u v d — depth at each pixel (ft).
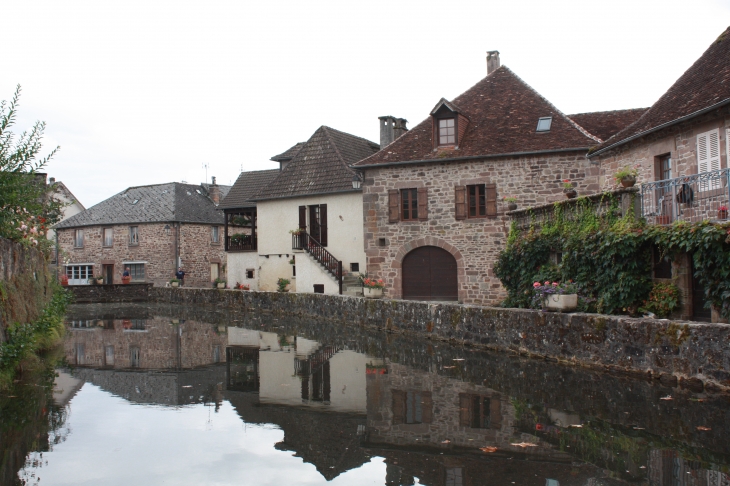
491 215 64.69
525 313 39.29
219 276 136.56
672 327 29.35
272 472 19.31
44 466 19.74
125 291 113.29
